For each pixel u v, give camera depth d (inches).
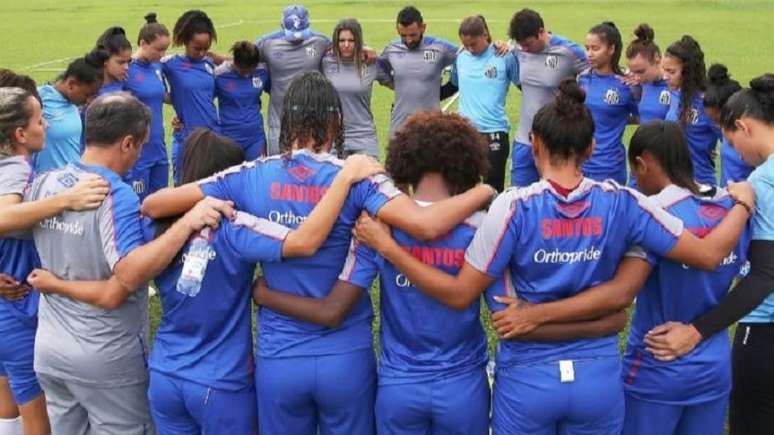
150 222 146.6
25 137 165.3
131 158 154.3
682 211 140.7
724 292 145.8
